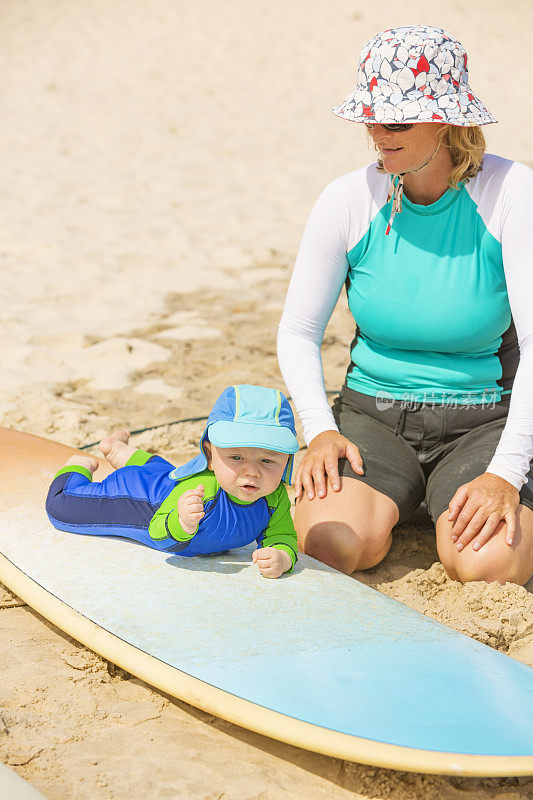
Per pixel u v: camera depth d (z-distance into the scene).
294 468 3.94
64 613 2.52
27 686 2.44
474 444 3.07
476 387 3.08
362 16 20.16
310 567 2.77
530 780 2.19
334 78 15.89
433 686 2.20
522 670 2.31
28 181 9.82
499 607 2.74
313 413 3.16
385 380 3.17
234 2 21.12
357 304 3.10
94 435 4.24
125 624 2.44
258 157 11.26
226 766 2.18
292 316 3.22
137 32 18.62
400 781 2.14
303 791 2.12
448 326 2.97
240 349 5.51
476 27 19.64
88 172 10.32
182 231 8.18
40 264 7.11
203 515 2.52
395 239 2.95
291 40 18.36
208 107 13.89
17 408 4.48
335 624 2.44
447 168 2.83
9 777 2.01
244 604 2.51
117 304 6.30
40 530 2.90
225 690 2.19
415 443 3.17
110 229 8.17
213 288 6.73
